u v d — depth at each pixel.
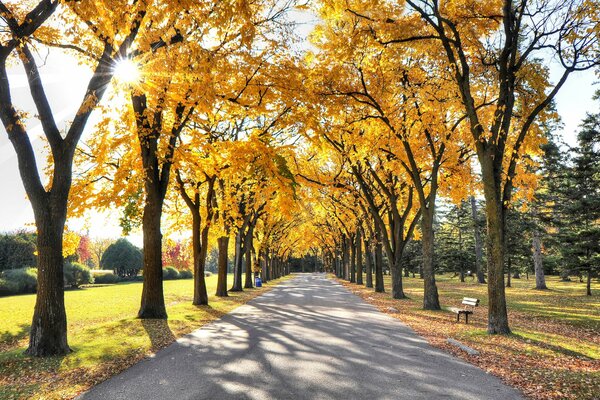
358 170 25.23
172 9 7.73
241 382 6.99
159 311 15.47
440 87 15.75
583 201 27.39
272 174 16.61
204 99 9.72
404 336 11.52
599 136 26.94
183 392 6.51
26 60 9.13
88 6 7.68
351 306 20.28
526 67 12.41
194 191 22.45
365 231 37.31
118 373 7.81
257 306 20.58
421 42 12.58
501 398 6.14
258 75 14.67
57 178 9.80
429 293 18.70
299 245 81.00
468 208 57.03
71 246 16.81
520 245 39.72
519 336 11.24
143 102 14.67
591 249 27.53
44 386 7.07
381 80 16.73
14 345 12.68
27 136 9.62
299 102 14.96
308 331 12.41
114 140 15.41
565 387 6.66
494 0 12.54
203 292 21.81
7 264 44.72
